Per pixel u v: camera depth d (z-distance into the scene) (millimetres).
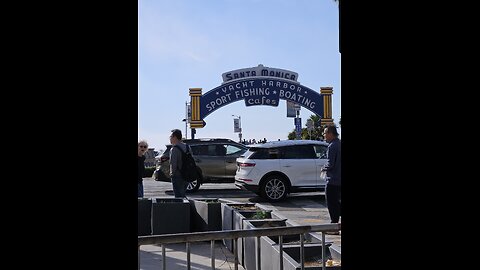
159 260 6555
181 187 9172
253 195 16266
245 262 6035
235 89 25172
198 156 17172
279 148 14406
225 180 17297
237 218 6766
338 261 4672
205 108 25047
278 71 25312
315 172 14391
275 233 3873
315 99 25562
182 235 3572
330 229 4027
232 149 17562
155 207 8133
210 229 8062
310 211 12203
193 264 6320
